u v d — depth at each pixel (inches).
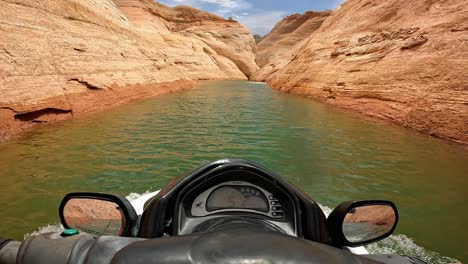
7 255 73.9
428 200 299.3
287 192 96.0
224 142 513.0
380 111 772.0
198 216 95.0
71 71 731.4
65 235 72.4
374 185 338.0
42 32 695.1
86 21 956.6
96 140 490.0
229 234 56.8
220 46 3447.3
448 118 549.6
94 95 776.9
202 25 3853.3
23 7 674.8
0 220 245.0
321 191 323.6
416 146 494.9
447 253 214.4
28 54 607.8
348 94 966.4
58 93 644.7
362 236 106.8
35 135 499.2
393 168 392.5
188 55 2406.5
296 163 409.7
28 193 293.4
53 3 807.1
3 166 357.7
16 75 547.8
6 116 490.3
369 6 1322.6
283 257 50.9
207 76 2539.4
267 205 96.5
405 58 791.1
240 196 97.3
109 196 105.2
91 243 70.8
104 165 378.9
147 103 960.3
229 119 737.6
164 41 2272.4
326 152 462.3
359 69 994.1
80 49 819.4
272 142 519.8
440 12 838.5
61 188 308.7
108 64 936.9
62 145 452.1
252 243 53.2
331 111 881.5
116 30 1177.4
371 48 1006.4
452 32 703.7
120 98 893.2
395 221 109.1
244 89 1723.7
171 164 394.0
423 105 625.9
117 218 106.8
